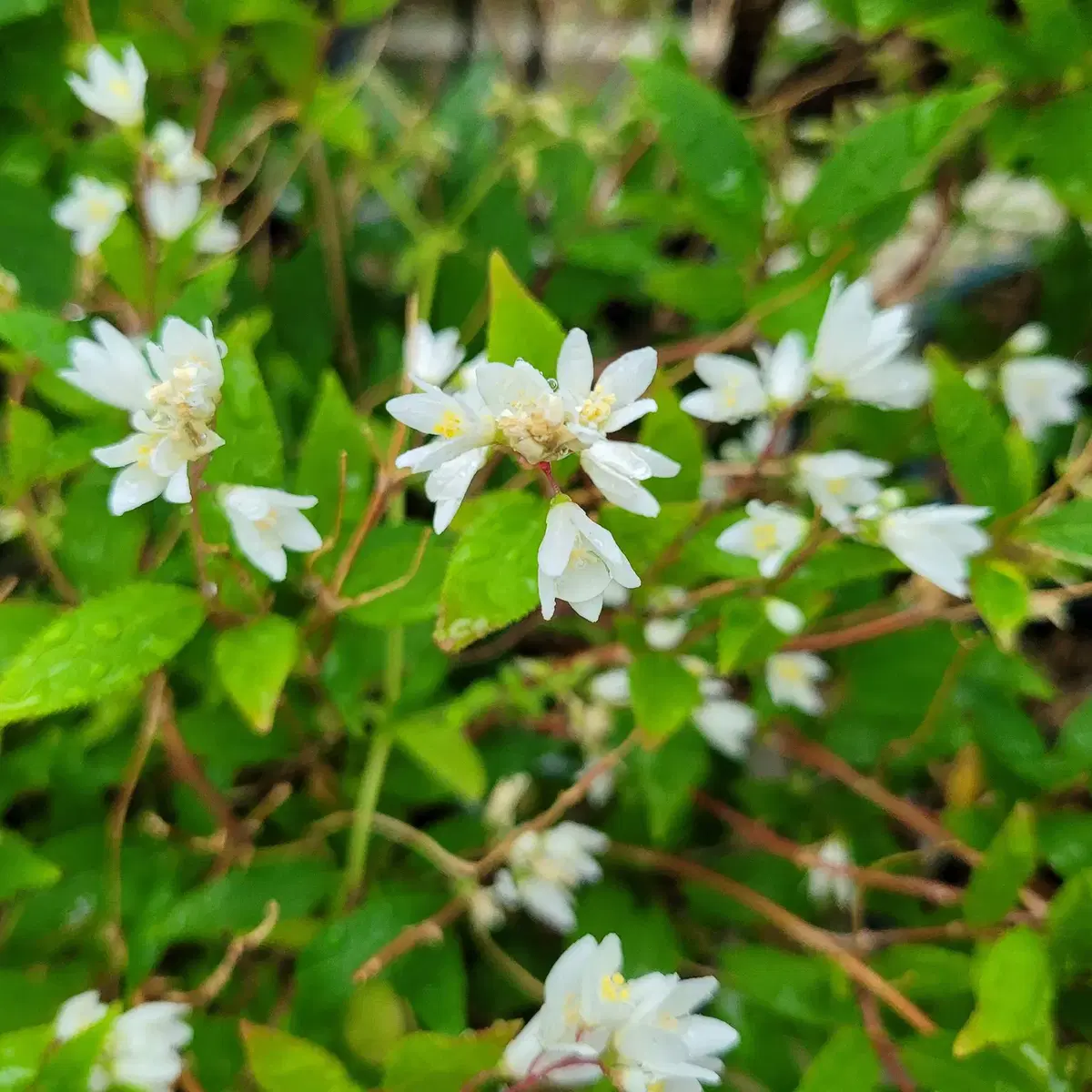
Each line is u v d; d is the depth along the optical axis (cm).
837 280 15
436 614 16
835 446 22
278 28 21
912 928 18
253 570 16
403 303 25
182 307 17
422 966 17
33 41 21
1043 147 18
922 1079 15
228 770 19
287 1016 17
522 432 12
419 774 19
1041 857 18
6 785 18
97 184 20
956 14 17
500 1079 14
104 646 14
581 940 14
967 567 15
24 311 16
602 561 13
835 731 20
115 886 18
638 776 20
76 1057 13
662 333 26
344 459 15
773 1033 18
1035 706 24
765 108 24
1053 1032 15
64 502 20
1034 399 20
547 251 24
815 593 16
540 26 28
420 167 25
